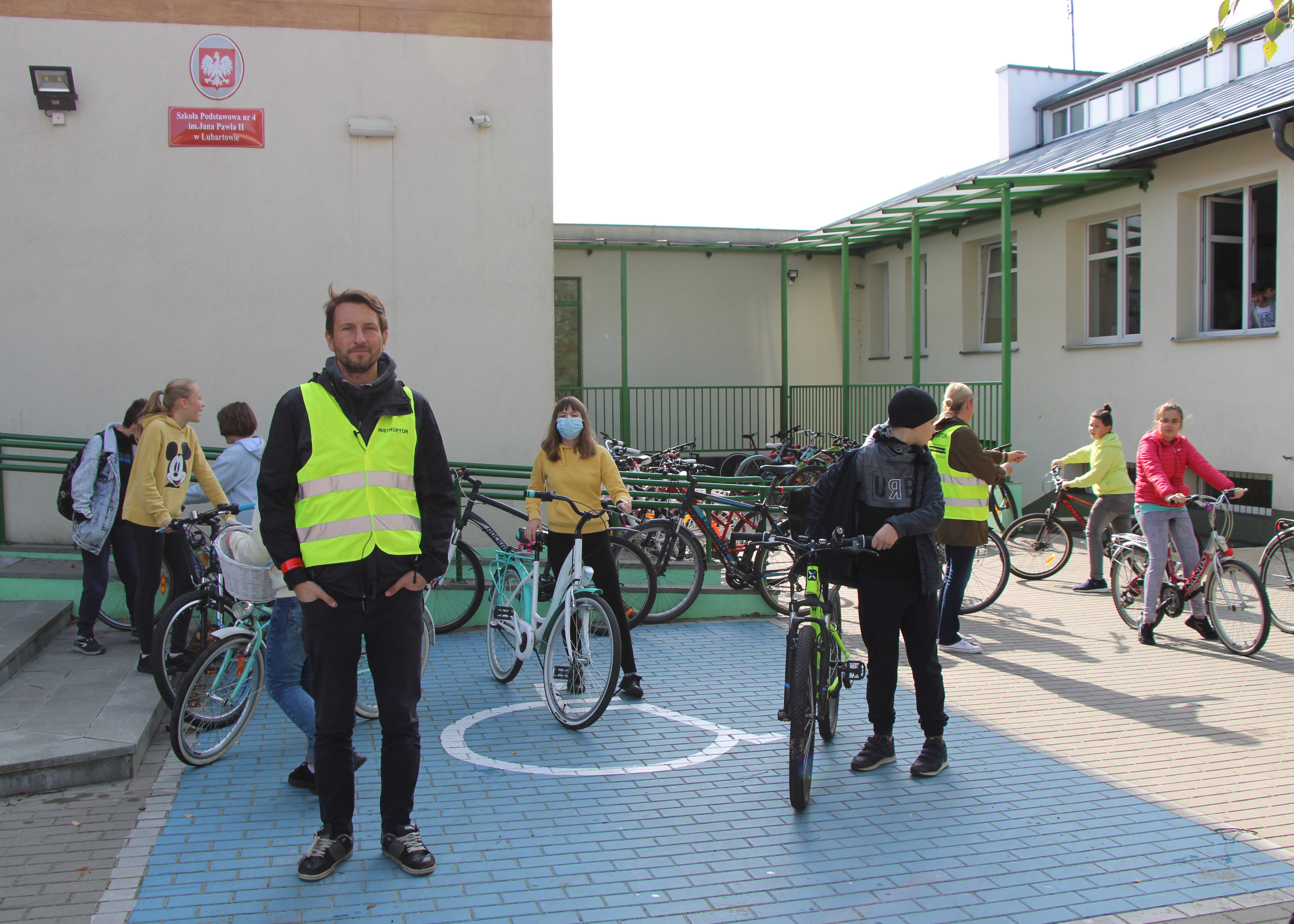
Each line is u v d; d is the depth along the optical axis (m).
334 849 3.33
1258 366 10.32
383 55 7.93
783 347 16.06
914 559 4.24
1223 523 10.48
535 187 8.19
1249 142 10.30
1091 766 4.43
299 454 3.25
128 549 6.00
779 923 3.06
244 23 7.73
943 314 15.49
